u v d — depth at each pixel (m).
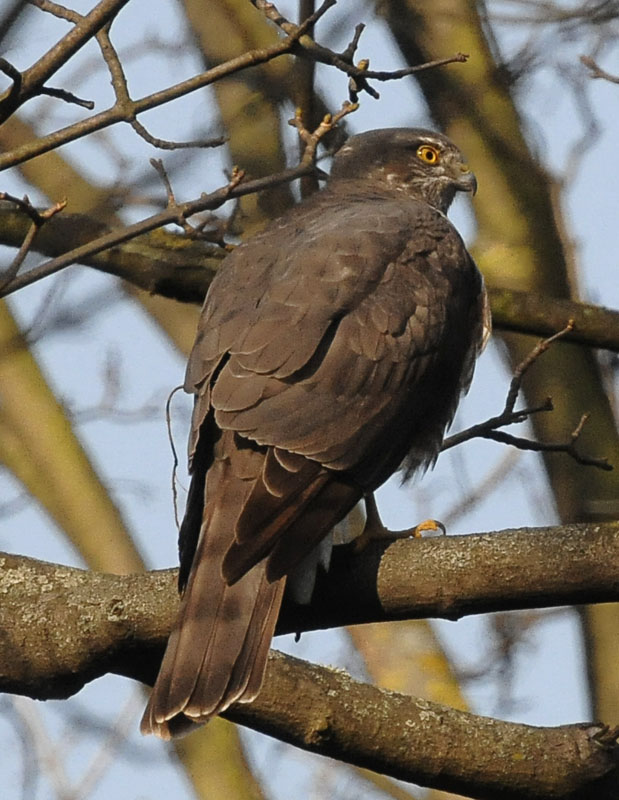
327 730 8.86
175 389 10.54
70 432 14.45
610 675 14.28
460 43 14.55
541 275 14.52
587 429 14.43
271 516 8.68
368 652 14.20
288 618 8.93
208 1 13.54
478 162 14.69
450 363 10.52
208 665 8.25
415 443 10.38
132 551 14.23
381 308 10.01
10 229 12.42
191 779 13.51
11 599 8.88
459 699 13.91
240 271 10.30
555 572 8.43
